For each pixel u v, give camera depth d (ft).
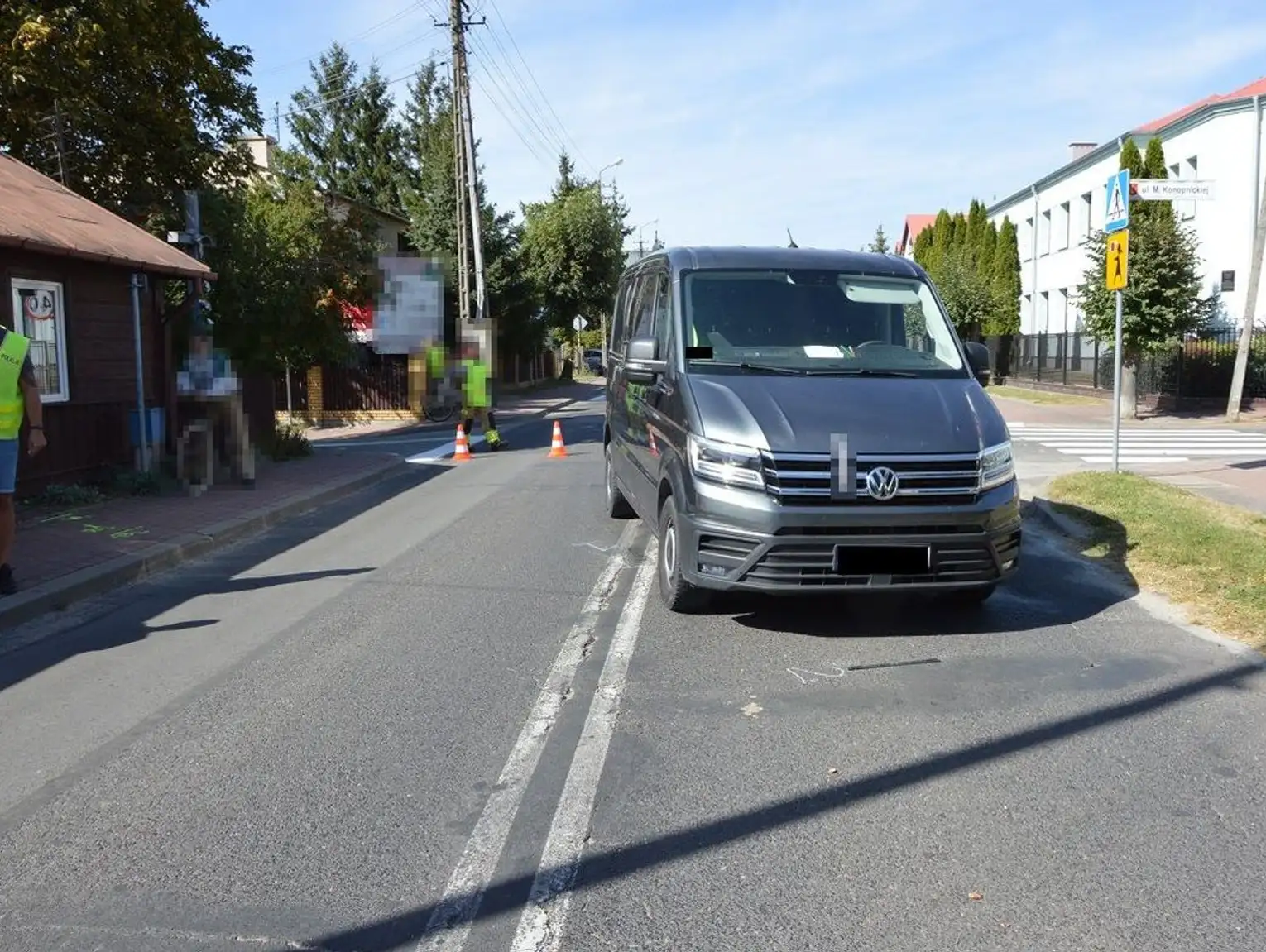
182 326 45.88
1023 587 24.64
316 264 58.13
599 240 150.92
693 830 12.89
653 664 19.19
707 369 22.11
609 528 33.35
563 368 178.91
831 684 18.06
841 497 18.89
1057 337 109.81
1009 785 14.06
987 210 151.84
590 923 10.89
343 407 91.25
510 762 14.97
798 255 25.43
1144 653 19.63
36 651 20.71
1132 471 42.65
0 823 13.25
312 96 182.50
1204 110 93.40
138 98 53.21
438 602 24.18
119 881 11.78
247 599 24.85
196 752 15.46
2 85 47.83
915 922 10.85
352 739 15.89
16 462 23.39
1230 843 12.46
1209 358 80.38
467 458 56.13
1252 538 27.22
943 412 20.25
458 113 85.25
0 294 36.27
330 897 11.42
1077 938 10.55
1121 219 37.17
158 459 43.50
